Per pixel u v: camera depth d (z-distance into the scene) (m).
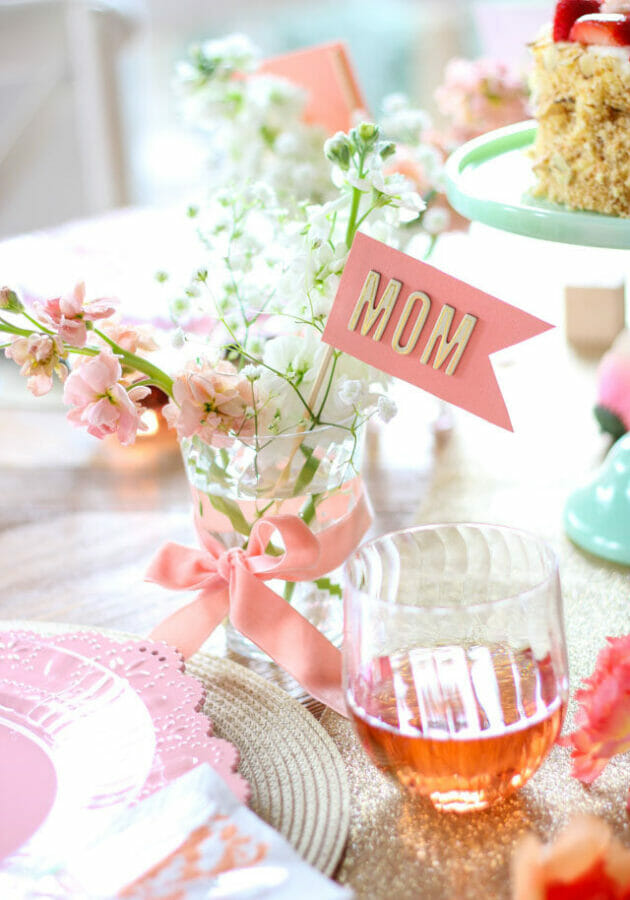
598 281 1.35
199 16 2.62
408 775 0.72
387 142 0.79
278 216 0.86
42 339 0.77
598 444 1.13
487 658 0.74
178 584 0.85
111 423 0.77
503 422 0.79
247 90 1.19
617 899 0.61
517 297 1.50
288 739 0.78
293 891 0.65
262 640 0.82
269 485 0.83
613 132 0.89
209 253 0.88
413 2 2.53
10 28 2.09
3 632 0.84
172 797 0.70
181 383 0.79
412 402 1.23
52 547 1.02
